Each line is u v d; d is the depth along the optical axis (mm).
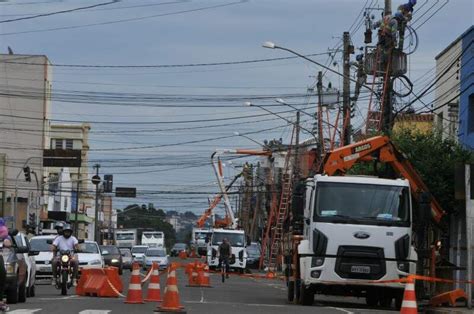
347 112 71562
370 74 68562
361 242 36688
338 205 37250
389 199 37438
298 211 38500
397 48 61406
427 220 38438
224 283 72500
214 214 135375
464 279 43969
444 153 49188
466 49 58875
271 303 40688
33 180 149125
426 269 43156
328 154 41250
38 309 30766
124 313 29828
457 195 34469
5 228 33688
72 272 43156
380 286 36750
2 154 132750
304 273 37688
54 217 162625
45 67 157750
